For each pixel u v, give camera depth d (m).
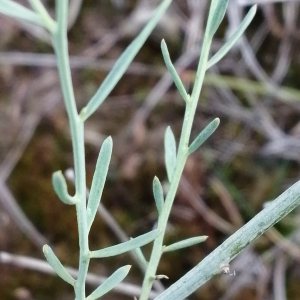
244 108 0.25
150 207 0.23
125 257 0.22
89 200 0.07
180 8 0.26
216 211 0.23
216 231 0.22
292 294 0.21
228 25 0.26
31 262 0.20
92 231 0.22
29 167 0.23
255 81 0.25
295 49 0.25
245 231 0.08
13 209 0.22
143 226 0.22
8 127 0.24
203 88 0.25
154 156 0.24
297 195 0.08
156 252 0.09
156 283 0.18
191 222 0.22
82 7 0.26
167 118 0.25
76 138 0.06
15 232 0.22
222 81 0.24
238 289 0.21
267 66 0.25
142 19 0.26
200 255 0.22
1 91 0.25
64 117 0.24
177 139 0.24
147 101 0.25
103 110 0.25
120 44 0.26
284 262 0.22
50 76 0.25
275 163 0.24
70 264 0.22
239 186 0.24
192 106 0.09
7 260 0.20
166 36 0.25
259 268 0.22
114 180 0.23
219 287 0.21
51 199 0.23
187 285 0.08
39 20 0.05
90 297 0.08
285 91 0.24
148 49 0.26
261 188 0.23
